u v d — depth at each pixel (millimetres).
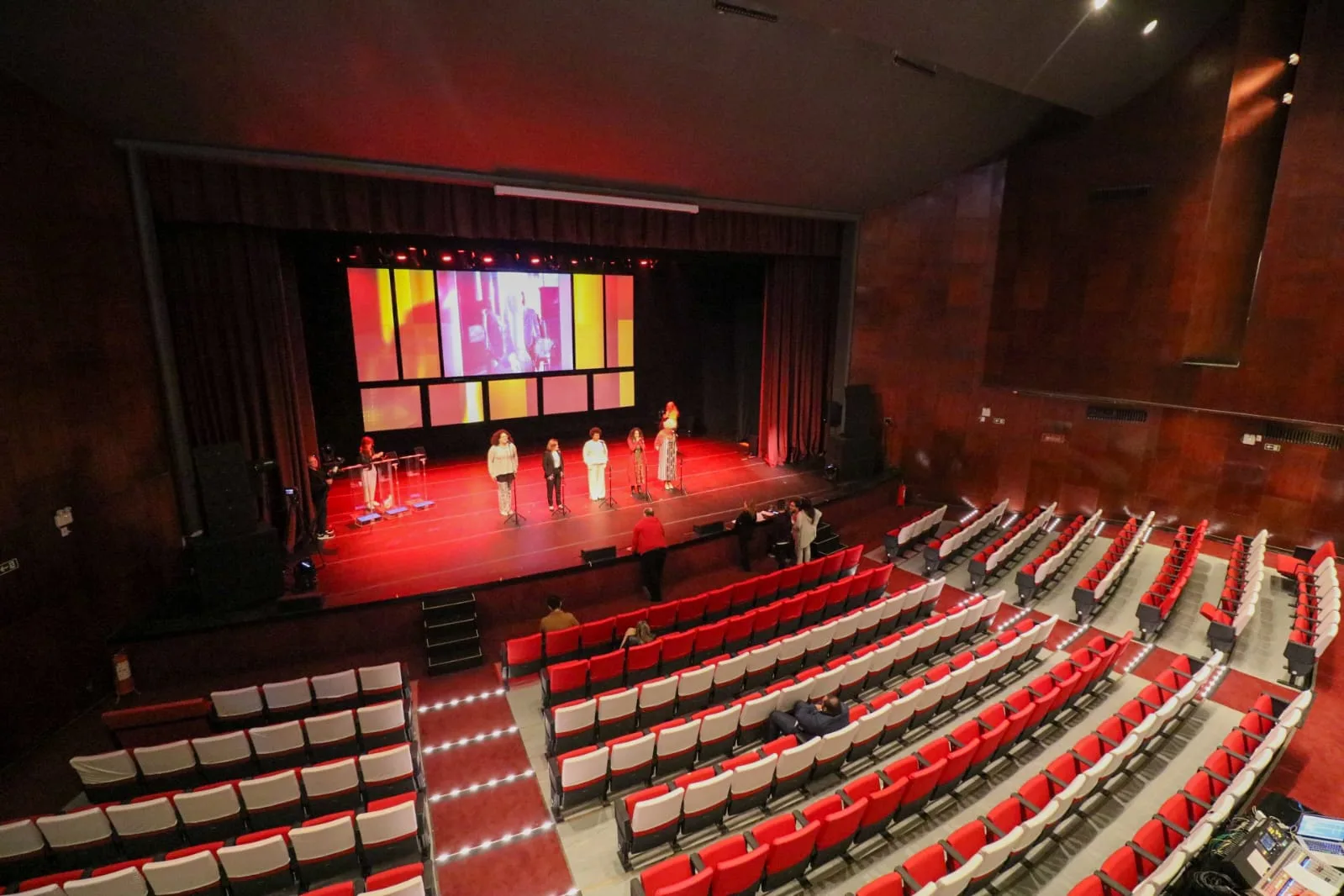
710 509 13359
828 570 11156
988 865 4758
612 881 5605
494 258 15773
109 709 8039
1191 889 4758
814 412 17391
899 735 7152
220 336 10273
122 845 5484
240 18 6996
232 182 9562
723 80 9461
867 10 8062
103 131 8406
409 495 13977
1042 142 13297
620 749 6125
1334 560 10852
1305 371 10547
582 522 12516
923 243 15242
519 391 18016
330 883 5379
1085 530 12266
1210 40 10992
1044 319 13680
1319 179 10125
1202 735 7250
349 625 9234
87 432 8109
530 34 7922
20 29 6594
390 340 15977
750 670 7902
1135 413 13430
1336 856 4961
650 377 20141
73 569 7836
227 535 8930
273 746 6488
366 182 10461
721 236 14164
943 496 16078
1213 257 11516
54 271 7668
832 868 5535
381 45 7668
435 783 6867
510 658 8328
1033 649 8719
